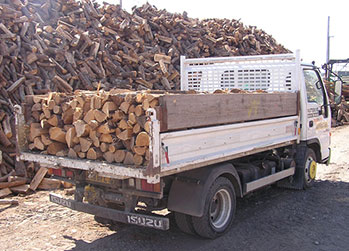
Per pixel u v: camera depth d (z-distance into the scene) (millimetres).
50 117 4707
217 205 4984
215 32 16047
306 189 7199
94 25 11453
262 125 5484
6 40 8695
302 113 6730
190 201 4461
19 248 4555
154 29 13492
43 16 10656
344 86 20547
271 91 6770
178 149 4016
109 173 4090
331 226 5301
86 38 10219
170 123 3850
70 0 11516
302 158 6898
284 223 5410
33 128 4863
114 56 10812
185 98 4023
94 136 4246
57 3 11180
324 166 9336
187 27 14859
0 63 8086
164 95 3775
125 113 4051
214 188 4656
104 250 4492
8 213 5758
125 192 4289
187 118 4055
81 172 4695
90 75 9859
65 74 9336
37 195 6633
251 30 18000
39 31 9430
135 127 3957
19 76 8328
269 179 5895
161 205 4637
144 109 3816
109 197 4504
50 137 4715
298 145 6914
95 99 4227
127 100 3975
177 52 13078
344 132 16078
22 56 8758
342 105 19422
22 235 4953
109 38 11336
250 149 5195
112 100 4133
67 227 5238
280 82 6676
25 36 9203
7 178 6754
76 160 4359
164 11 15039
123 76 10727
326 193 6949
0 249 4520
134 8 13539
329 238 4875
